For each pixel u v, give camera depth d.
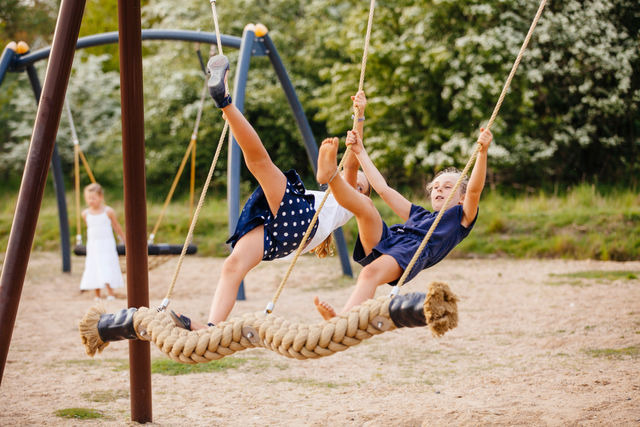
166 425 4.56
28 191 4.26
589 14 16.72
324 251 4.43
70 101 22.94
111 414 4.83
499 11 17.17
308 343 2.97
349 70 18.70
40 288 11.52
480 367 6.03
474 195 4.02
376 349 6.96
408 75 17.67
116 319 3.44
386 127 18.78
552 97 18.38
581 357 6.16
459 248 14.55
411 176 19.89
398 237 3.95
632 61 17.08
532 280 11.10
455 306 2.77
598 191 16.94
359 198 3.66
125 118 4.41
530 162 18.55
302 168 22.42
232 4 21.78
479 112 17.12
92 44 9.86
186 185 22.31
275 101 20.97
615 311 8.12
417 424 4.39
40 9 23.14
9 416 4.70
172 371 6.14
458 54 17.59
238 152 9.31
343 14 22.03
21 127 22.47
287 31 22.16
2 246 16.28
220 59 3.41
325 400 5.15
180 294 10.97
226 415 4.78
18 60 10.39
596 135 18.72
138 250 4.54
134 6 4.26
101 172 22.25
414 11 17.59
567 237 14.02
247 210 3.86
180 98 21.16
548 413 4.45
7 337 4.23
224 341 3.15
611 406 4.54
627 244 13.48
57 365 6.39
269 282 11.98
